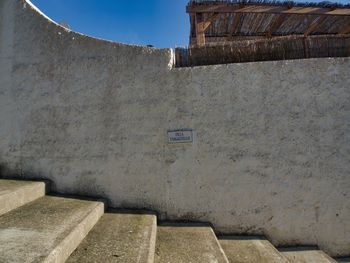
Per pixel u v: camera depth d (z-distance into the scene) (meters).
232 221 3.34
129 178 3.44
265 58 3.60
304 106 3.37
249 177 3.35
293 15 5.91
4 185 3.11
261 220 3.33
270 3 5.38
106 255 2.14
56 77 3.69
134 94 3.51
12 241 2.02
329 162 3.32
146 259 2.08
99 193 3.46
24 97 3.73
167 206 3.38
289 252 3.14
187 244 2.73
